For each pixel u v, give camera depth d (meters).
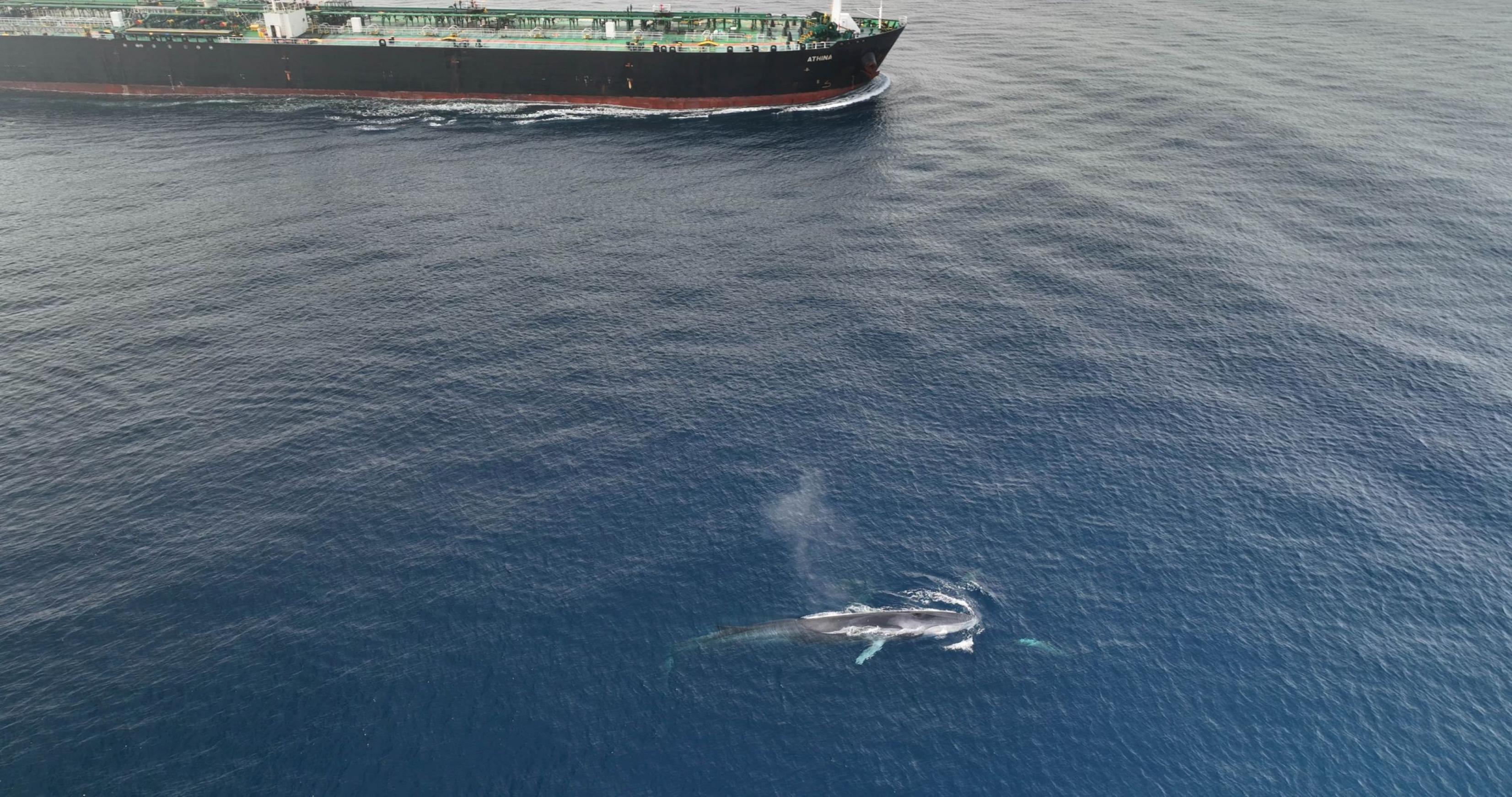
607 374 103.75
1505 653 72.50
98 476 89.12
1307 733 67.31
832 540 82.81
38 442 93.25
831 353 107.12
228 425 96.06
